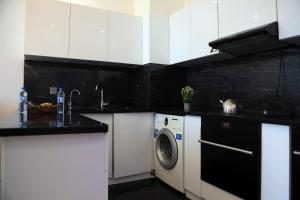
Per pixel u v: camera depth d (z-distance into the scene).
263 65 2.39
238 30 2.20
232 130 1.88
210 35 2.54
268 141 1.61
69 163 1.11
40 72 3.02
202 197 2.20
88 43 2.94
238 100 2.65
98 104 3.37
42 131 1.04
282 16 1.82
